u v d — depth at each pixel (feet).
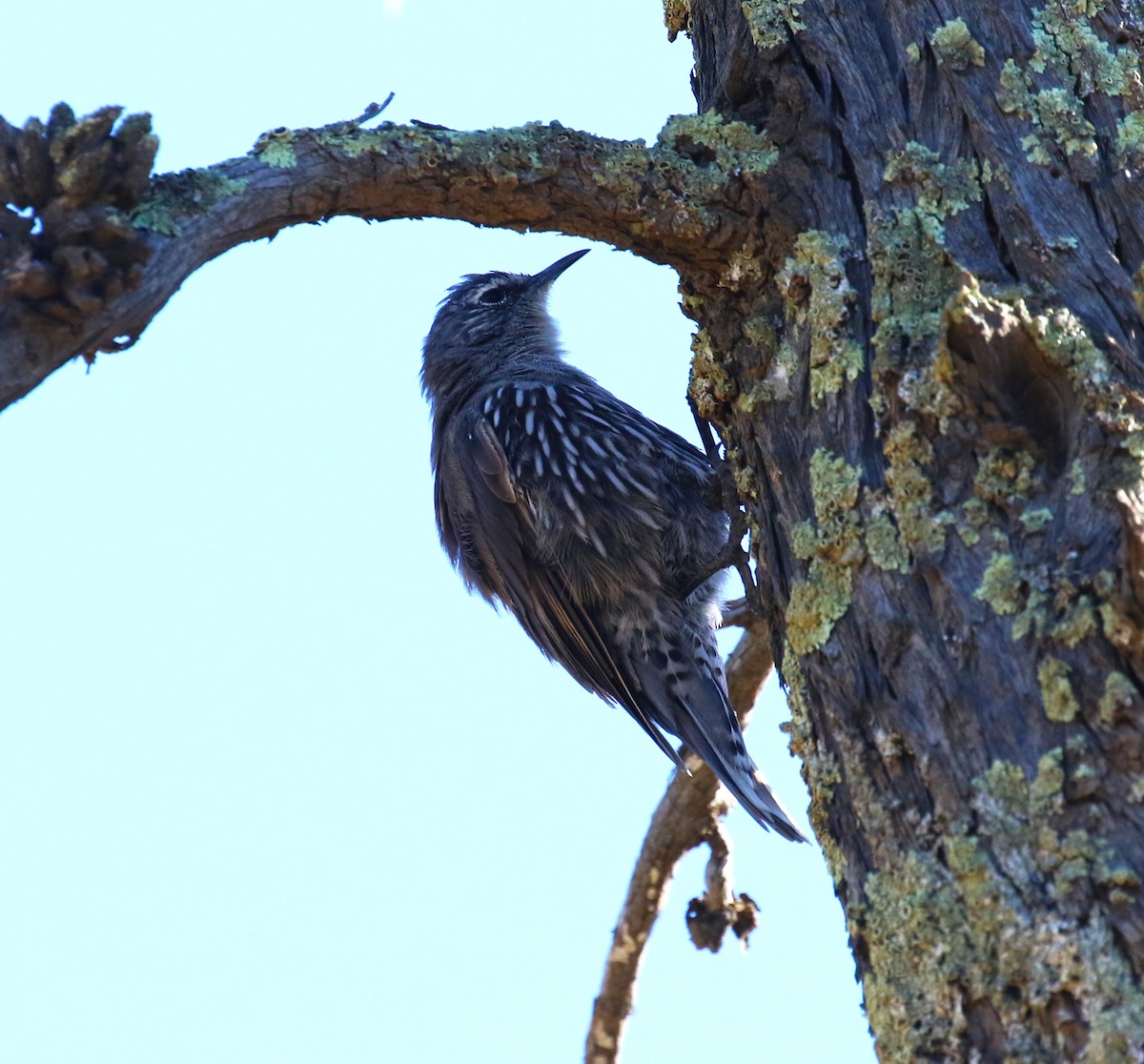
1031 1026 18.66
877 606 21.99
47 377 21.91
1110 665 19.70
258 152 25.41
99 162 21.27
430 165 26.13
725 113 27.43
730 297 27.12
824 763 22.27
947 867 20.06
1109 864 18.79
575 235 27.61
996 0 25.68
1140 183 23.93
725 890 36.06
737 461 26.76
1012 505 21.26
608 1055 36.86
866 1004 20.59
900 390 22.43
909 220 24.16
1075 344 21.40
